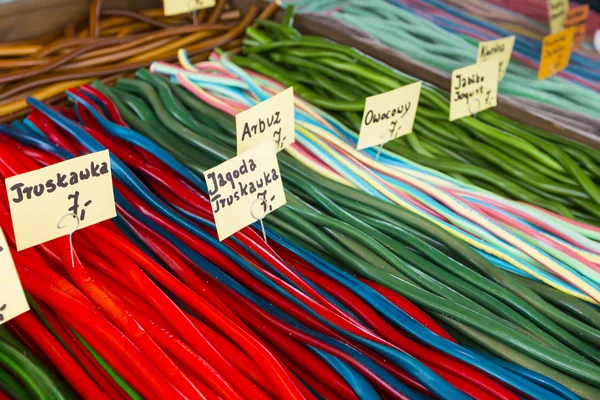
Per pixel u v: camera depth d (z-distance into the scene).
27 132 1.12
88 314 0.77
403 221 1.07
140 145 1.13
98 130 1.20
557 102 1.45
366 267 0.96
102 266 0.88
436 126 1.32
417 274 0.96
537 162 1.25
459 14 1.81
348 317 0.86
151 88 1.31
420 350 0.84
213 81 1.36
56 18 1.47
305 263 0.98
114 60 1.44
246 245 0.94
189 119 1.23
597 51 1.73
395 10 1.76
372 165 1.19
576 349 0.91
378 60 1.57
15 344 0.75
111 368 0.75
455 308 0.90
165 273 0.87
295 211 1.03
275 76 1.43
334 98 1.40
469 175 1.21
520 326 0.92
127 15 1.59
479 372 0.81
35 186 0.72
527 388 0.80
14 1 1.37
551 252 1.05
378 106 1.12
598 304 0.98
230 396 0.72
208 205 1.01
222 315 0.83
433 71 1.50
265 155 0.89
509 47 1.46
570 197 1.19
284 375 0.75
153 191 1.07
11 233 0.90
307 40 1.50
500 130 1.31
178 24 1.70
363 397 0.76
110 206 0.83
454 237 1.04
